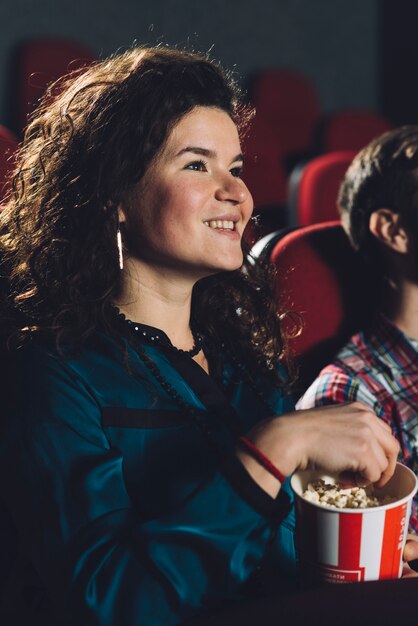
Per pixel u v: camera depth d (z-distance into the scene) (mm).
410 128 1183
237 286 956
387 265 1157
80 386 771
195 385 831
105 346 799
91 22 3793
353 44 4562
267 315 972
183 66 812
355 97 4621
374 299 1217
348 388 1070
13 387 770
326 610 630
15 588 773
